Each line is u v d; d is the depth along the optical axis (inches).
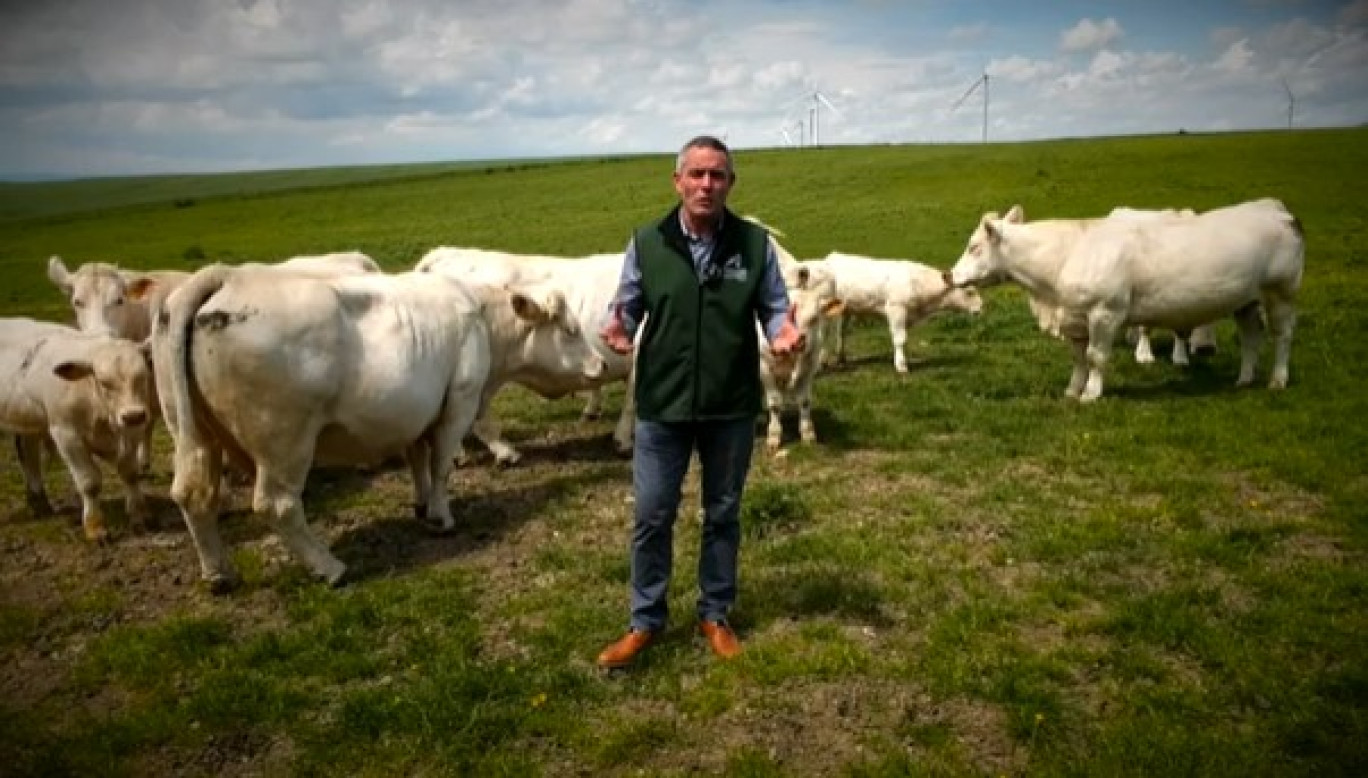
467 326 304.3
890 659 213.8
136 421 289.1
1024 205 1583.4
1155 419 391.5
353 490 351.3
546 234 1686.8
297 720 199.3
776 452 375.2
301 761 185.2
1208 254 414.3
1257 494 307.6
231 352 239.8
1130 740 178.4
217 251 1732.3
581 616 237.5
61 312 916.0
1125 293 423.2
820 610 238.1
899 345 540.4
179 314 238.7
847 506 313.9
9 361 311.7
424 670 215.6
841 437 394.9
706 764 181.0
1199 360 504.4
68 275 464.4
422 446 307.7
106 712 206.7
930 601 241.6
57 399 297.3
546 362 369.4
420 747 187.2
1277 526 275.9
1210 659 207.5
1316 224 1219.2
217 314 238.7
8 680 221.5
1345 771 169.5
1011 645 215.9
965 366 537.3
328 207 2482.8
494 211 2177.7
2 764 186.7
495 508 327.9
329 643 229.6
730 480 208.7
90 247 1931.6
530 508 326.6
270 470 255.1
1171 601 232.2
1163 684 200.2
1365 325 554.9
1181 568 254.8
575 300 398.3
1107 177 1804.9
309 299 254.8
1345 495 296.7
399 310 280.7
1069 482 329.1
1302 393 417.4
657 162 3061.0
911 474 346.0
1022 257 454.0
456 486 355.9
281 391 247.6
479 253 438.3
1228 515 290.7
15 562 293.1
